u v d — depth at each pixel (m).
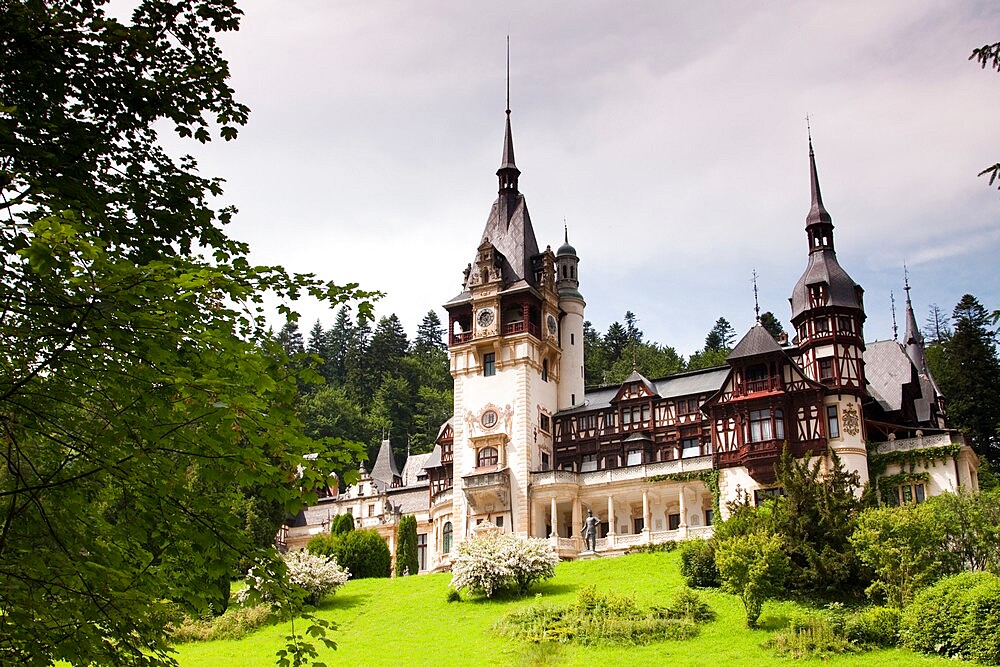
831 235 73.12
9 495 13.38
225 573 14.71
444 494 80.56
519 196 86.50
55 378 13.33
